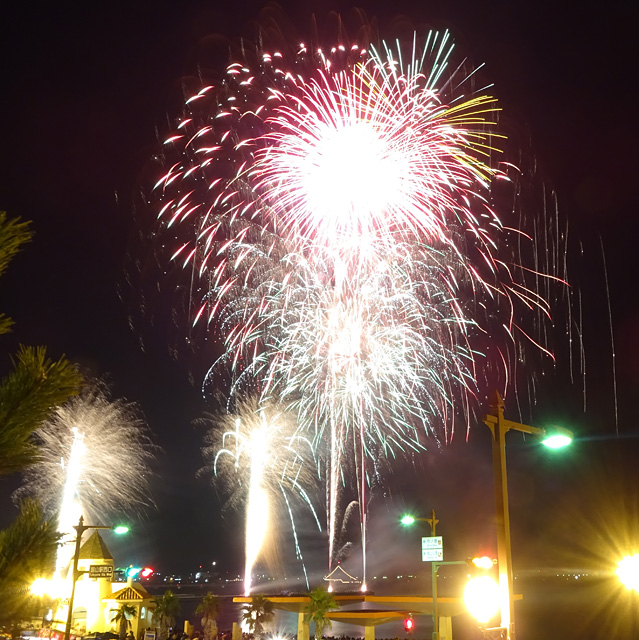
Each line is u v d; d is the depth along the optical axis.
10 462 5.12
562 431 17.08
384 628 143.88
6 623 5.21
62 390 5.31
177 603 71.88
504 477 15.94
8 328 5.03
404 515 37.00
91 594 76.81
